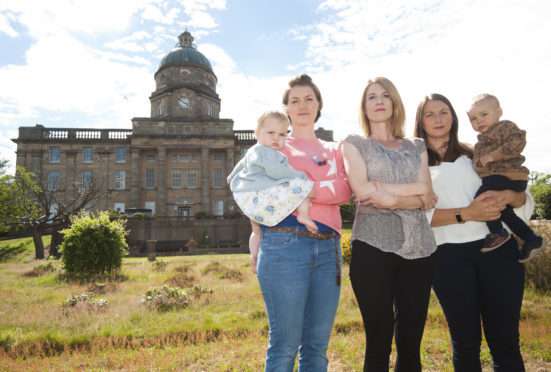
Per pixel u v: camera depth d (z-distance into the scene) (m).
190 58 55.62
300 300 2.29
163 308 7.84
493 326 2.56
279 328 2.28
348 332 5.80
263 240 2.45
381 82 2.88
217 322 6.45
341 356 4.54
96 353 5.05
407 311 2.51
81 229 14.70
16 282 12.73
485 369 3.99
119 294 9.97
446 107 3.12
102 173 47.19
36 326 6.45
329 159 2.71
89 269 14.41
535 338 4.87
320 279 2.45
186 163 48.50
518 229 2.79
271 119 2.53
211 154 49.12
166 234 39.19
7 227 36.34
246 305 8.02
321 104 2.98
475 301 2.61
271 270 2.33
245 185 2.47
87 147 48.00
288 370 2.26
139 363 4.46
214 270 14.81
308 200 2.45
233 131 49.84
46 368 4.42
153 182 47.81
